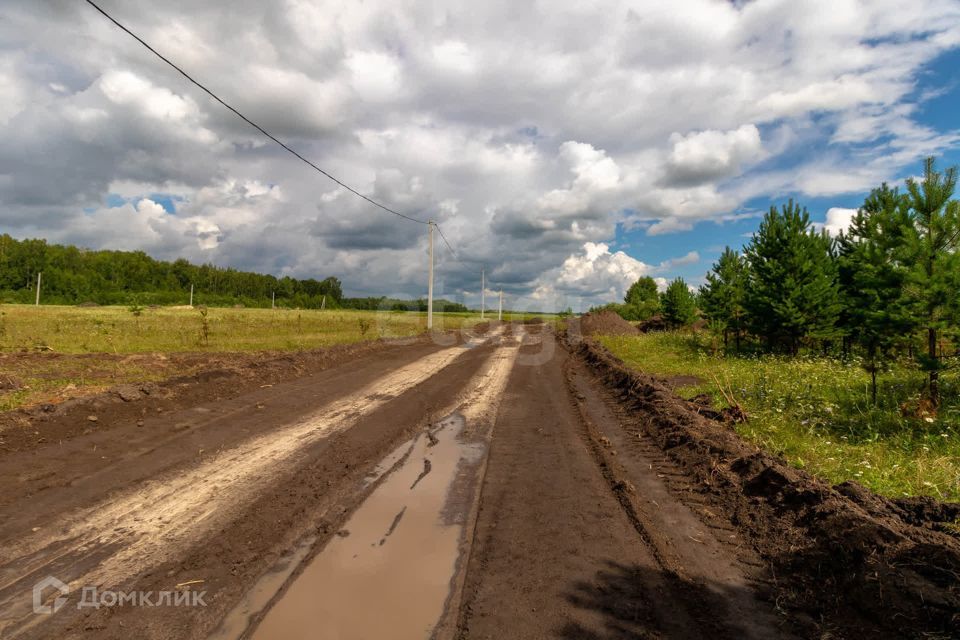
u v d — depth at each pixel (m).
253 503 5.01
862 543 3.76
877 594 3.30
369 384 12.30
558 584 3.65
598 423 9.03
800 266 15.72
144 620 3.13
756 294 16.88
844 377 11.84
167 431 7.16
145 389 8.71
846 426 8.28
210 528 4.44
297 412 8.93
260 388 10.68
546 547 4.24
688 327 31.14
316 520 4.75
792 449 7.04
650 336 29.20
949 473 5.80
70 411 7.31
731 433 7.53
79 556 3.88
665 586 3.62
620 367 14.70
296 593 3.51
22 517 4.42
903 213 9.01
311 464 6.24
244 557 3.98
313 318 39.09
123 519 4.54
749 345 20.38
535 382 14.06
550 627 3.13
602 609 3.33
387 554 4.11
